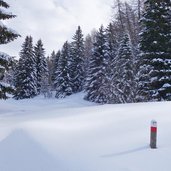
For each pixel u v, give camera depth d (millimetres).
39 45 70812
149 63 24922
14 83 67125
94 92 47094
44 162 6879
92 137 8656
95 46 50594
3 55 19062
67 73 61312
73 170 6422
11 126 9930
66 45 64188
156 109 12000
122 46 40312
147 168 6406
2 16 18859
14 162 6910
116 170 6348
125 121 10219
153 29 24844
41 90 64562
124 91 29344
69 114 12492
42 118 11766
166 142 7906
